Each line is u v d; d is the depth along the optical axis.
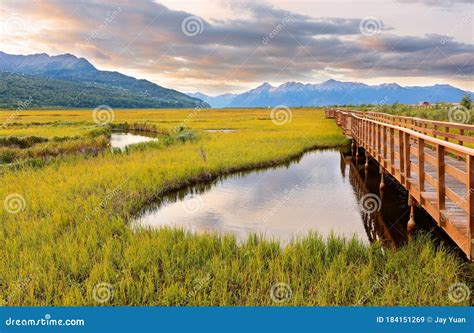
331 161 20.30
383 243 8.52
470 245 5.29
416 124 17.48
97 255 7.23
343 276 6.23
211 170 16.53
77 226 8.98
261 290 6.05
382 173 13.61
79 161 18.12
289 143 24.42
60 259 6.96
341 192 13.63
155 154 19.80
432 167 10.90
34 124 45.50
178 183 14.62
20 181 13.91
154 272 6.50
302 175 16.72
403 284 6.12
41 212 10.23
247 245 7.64
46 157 19.56
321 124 41.09
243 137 27.30
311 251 7.35
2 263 6.86
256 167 18.56
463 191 8.12
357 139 19.83
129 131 43.91
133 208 11.52
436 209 6.71
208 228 10.04
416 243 7.84
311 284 6.15
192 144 23.94
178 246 7.48
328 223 10.30
